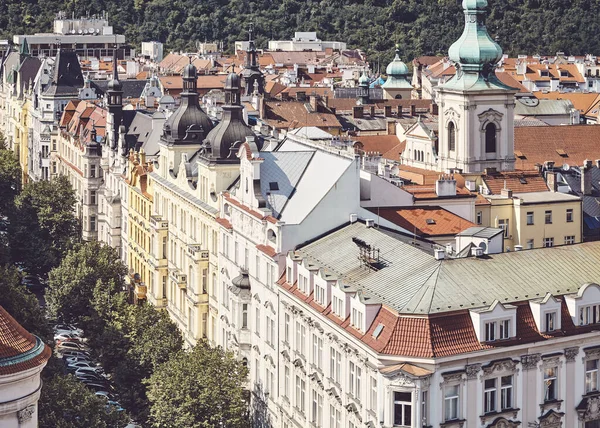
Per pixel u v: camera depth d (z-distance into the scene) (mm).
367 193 196375
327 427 160125
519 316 145375
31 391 122062
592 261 159000
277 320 179875
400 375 138625
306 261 170875
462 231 178875
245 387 196000
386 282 153375
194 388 179500
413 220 193375
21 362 120250
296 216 183750
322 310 160500
